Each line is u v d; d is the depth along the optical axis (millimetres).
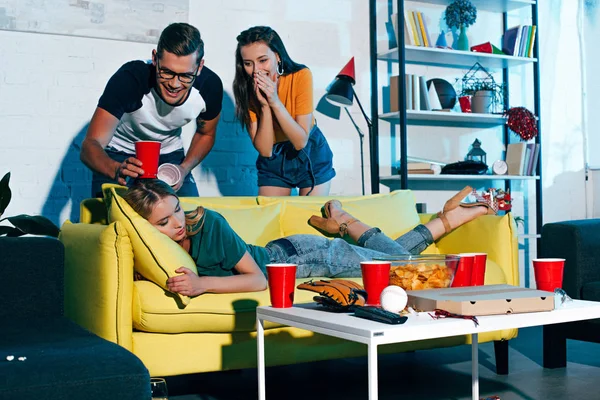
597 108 5203
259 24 4016
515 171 4582
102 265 2164
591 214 5188
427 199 4590
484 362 3100
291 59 4098
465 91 4547
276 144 3773
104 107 3371
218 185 3896
